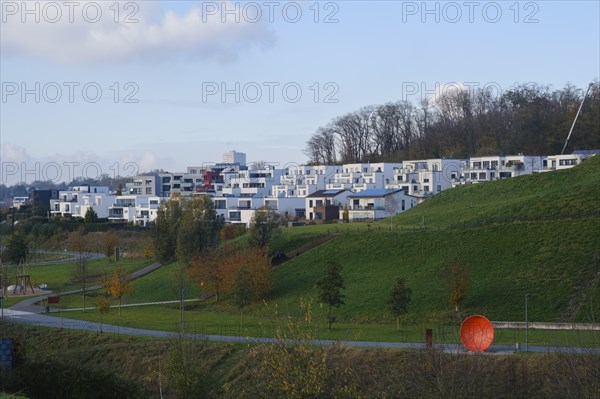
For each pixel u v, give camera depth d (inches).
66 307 5674.2
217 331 4256.9
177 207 7175.2
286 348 2453.2
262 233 6368.1
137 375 3722.9
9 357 3053.6
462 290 4458.7
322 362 2348.7
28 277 6712.6
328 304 4805.6
